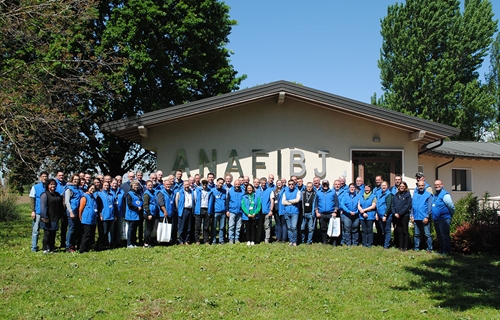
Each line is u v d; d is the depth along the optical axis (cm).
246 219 1090
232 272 790
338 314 574
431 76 3195
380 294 665
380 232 1122
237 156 1362
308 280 739
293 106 1391
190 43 1931
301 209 1110
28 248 1041
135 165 2309
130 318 559
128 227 1051
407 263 880
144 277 752
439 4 3269
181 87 1883
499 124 3694
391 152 1408
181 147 1358
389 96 3356
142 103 1867
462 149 1920
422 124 1302
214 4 2067
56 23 1460
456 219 1093
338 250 1011
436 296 660
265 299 635
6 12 1391
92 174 2022
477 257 947
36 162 1437
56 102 1538
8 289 680
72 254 952
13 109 1374
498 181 1964
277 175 1366
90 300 627
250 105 1383
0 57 1523
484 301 636
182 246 1061
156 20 1836
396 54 3341
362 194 1106
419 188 1024
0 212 1759
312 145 1385
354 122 1400
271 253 962
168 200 1083
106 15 1911
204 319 557
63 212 1020
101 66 1641
